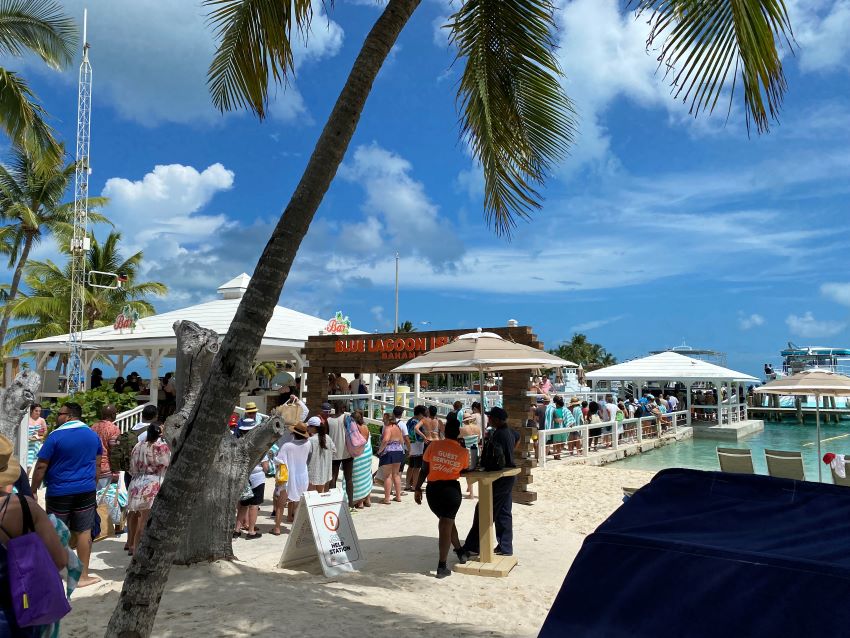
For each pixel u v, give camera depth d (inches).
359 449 433.4
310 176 156.1
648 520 103.4
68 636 188.2
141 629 144.0
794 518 99.1
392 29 166.9
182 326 291.3
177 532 147.3
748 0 160.2
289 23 221.8
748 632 78.0
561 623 86.1
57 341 909.2
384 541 354.6
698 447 1015.0
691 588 84.8
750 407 1678.2
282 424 281.6
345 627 195.8
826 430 1403.8
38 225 1298.0
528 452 482.0
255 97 237.3
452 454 292.4
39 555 108.3
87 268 1465.3
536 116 270.7
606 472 633.6
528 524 409.1
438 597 250.2
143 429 339.0
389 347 566.9
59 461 244.2
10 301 1283.2
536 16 246.1
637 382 1446.9
